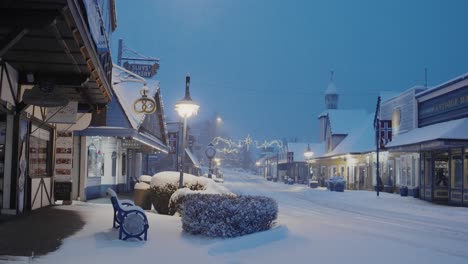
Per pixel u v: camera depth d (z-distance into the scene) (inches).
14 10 295.3
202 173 2738.7
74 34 333.7
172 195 600.4
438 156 1144.8
